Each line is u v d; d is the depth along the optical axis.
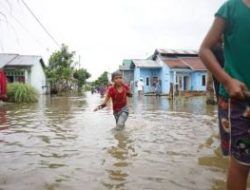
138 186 3.84
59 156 5.37
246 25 2.19
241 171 2.32
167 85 39.84
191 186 3.82
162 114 12.38
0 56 40.25
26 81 39.84
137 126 8.91
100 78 82.94
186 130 8.13
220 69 2.21
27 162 4.98
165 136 7.25
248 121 2.23
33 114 12.80
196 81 40.09
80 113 13.16
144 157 5.27
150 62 42.16
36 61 40.56
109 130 8.23
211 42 2.28
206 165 4.73
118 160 5.08
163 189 3.73
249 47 2.21
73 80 53.31
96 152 5.65
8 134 7.66
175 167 4.64
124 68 45.47
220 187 3.78
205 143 6.39
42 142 6.61
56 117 11.54
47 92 44.06
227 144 2.37
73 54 45.94
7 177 4.21
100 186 3.86
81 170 4.52
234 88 2.15
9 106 18.00
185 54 42.69
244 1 2.23
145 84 41.78
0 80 17.11
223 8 2.28
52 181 4.05
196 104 18.70
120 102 8.64
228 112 2.32
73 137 7.20
